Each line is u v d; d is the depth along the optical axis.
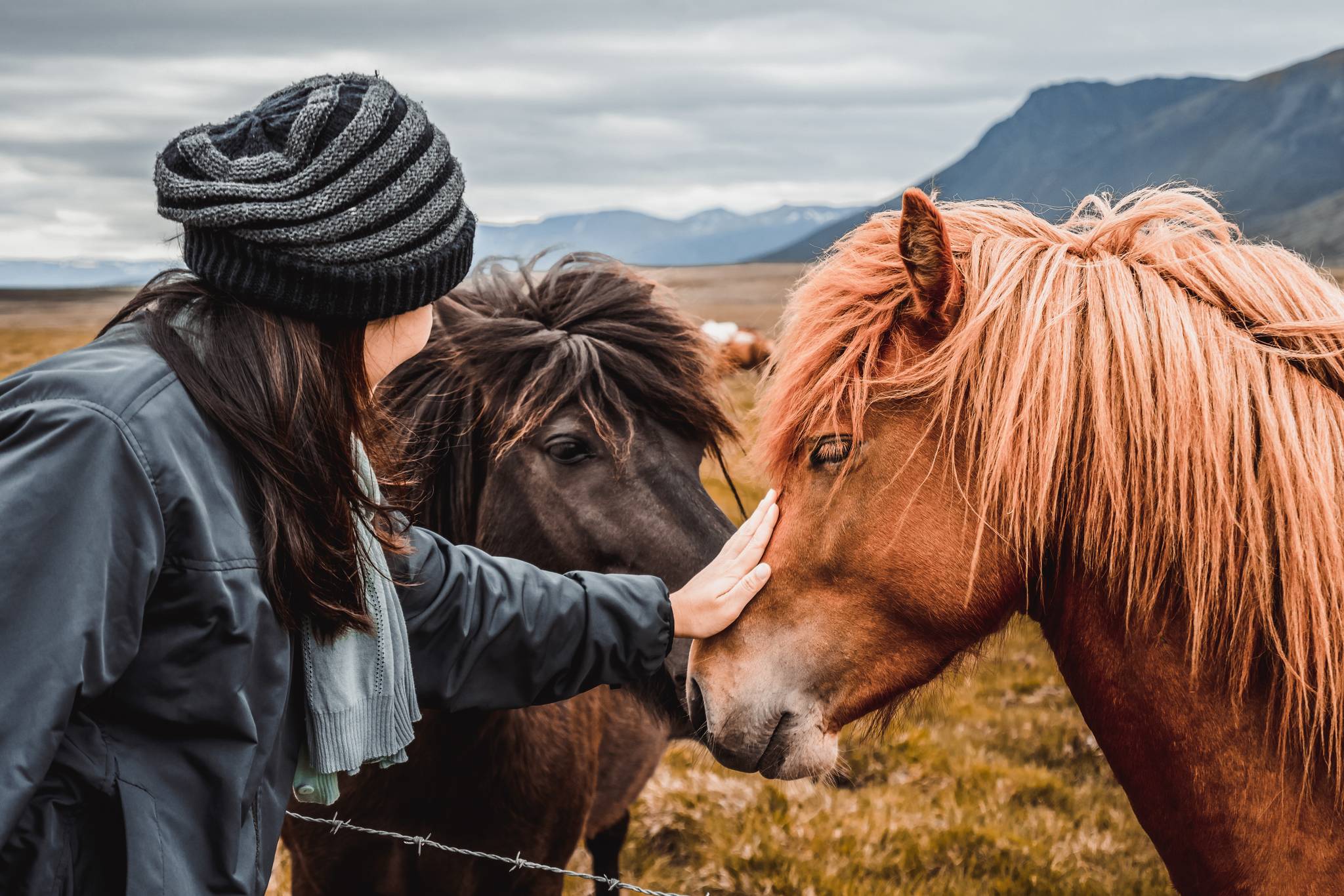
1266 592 1.37
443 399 2.40
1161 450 1.40
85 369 1.09
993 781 5.36
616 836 4.17
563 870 2.15
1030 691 6.91
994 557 1.53
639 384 2.33
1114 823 4.92
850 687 1.63
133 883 1.07
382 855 2.48
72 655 0.98
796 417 1.63
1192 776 1.49
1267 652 1.43
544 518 2.31
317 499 1.20
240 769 1.12
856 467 1.58
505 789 2.43
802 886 4.32
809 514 1.63
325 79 1.24
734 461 2.63
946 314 1.51
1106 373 1.43
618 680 1.69
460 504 2.42
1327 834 1.42
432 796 2.38
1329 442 1.37
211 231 1.14
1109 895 4.27
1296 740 1.42
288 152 1.14
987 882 4.36
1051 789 5.29
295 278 1.15
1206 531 1.39
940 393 1.52
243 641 1.11
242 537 1.14
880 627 1.61
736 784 5.18
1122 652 1.52
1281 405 1.38
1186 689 1.47
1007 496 1.47
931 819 4.89
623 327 2.42
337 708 1.28
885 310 1.57
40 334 46.69
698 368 2.48
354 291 1.17
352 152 1.14
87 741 1.09
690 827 4.84
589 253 2.66
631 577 1.73
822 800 5.05
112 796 1.10
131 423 1.07
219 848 1.12
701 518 2.28
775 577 1.67
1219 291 1.47
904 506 1.54
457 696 1.56
